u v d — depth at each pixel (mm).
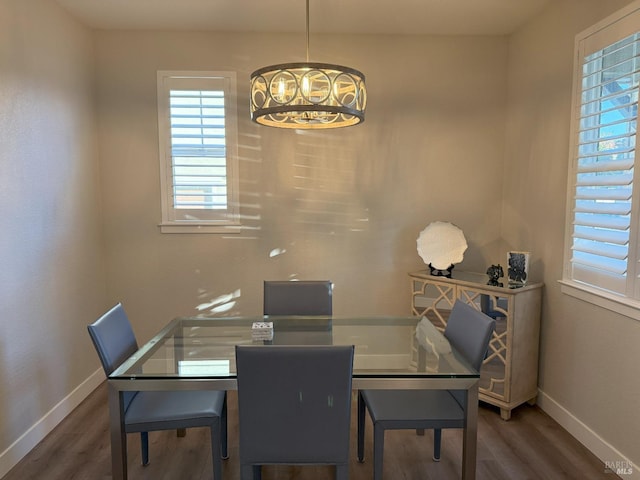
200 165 3381
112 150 3354
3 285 2293
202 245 3471
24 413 2439
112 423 1870
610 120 2297
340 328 2469
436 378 1830
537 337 2873
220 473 2002
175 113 3344
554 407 2750
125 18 3051
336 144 3447
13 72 2369
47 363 2664
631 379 2111
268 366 1582
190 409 1990
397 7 2875
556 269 2750
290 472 2271
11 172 2357
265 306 2824
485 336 1952
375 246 3525
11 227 2357
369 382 1828
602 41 2311
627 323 2133
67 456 2404
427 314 3182
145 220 3422
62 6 2838
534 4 2818
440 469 2279
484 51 3408
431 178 3492
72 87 2982
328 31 3314
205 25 3191
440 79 3424
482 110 3451
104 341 1989
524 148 3160
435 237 3318
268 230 3484
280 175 3447
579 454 2389
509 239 3395
